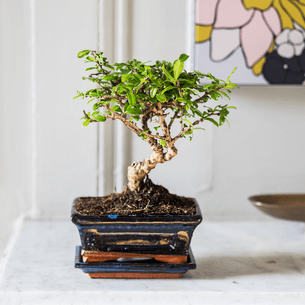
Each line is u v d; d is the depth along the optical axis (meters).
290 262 1.02
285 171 1.47
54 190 1.44
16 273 0.93
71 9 1.37
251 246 1.16
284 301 0.83
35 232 1.28
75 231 1.30
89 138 1.42
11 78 1.40
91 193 1.44
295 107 1.45
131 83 0.75
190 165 1.45
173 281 0.89
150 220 0.83
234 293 0.82
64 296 0.81
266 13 1.34
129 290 0.83
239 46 1.35
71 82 1.39
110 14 1.38
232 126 1.44
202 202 1.47
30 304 0.81
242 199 1.47
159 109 0.80
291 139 1.46
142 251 0.87
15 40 1.38
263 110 1.44
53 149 1.42
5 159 1.43
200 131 1.44
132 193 0.91
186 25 1.40
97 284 0.86
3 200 1.45
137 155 1.44
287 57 1.36
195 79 0.82
